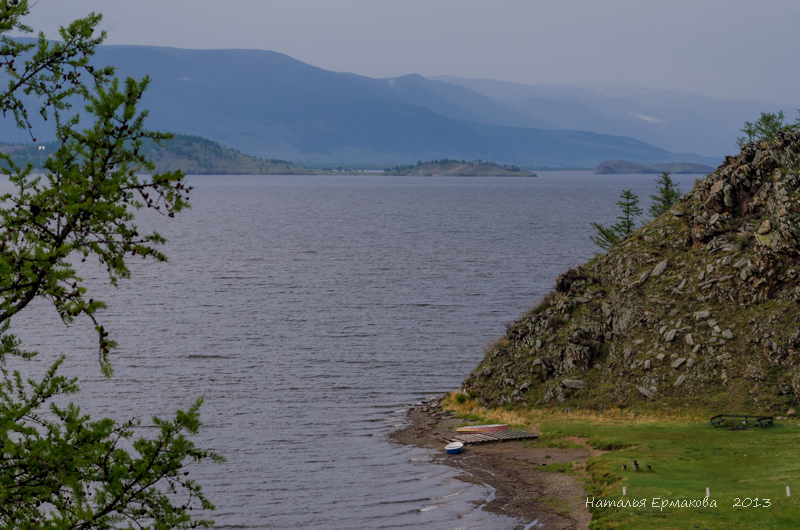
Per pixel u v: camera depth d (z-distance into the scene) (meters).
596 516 34.06
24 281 12.45
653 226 71.56
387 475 47.66
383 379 75.62
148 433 55.53
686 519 30.50
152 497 13.98
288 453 53.44
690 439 46.81
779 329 53.59
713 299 59.66
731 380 53.44
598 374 61.06
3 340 13.64
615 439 48.91
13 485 12.64
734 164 67.69
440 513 39.66
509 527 35.94
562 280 71.38
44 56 12.76
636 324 62.12
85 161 12.62
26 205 12.66
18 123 12.85
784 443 42.75
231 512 41.78
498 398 63.47
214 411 64.38
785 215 56.91
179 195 12.95
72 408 13.85
